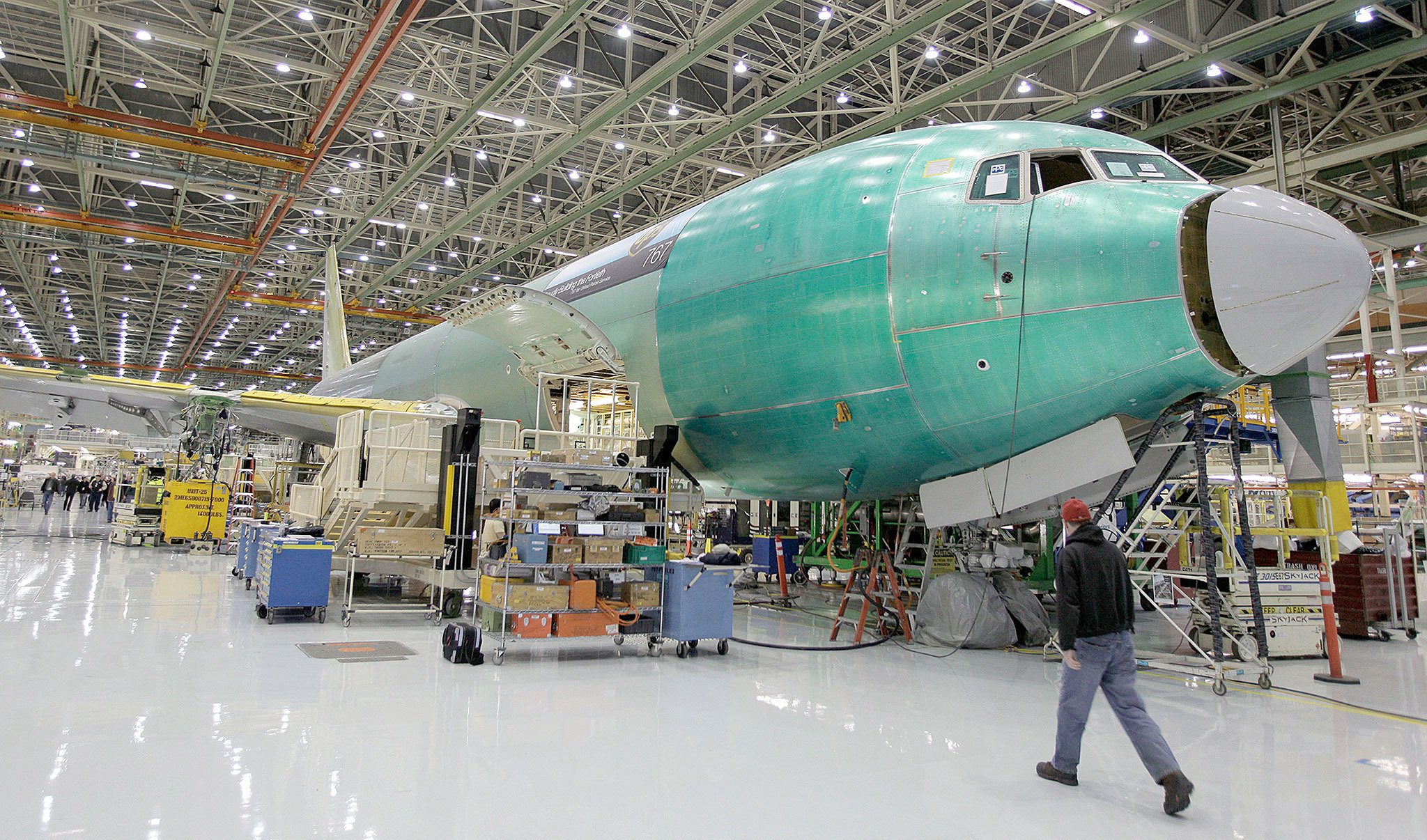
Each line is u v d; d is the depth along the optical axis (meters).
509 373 15.60
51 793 4.57
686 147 23.70
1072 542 5.38
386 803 4.61
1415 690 8.88
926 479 10.37
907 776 5.45
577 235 35.44
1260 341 7.53
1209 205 7.86
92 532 30.20
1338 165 23.48
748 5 17.11
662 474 10.41
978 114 24.38
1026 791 5.23
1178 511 11.59
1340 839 4.57
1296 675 9.71
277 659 8.55
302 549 10.98
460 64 21.98
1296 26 16.23
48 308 47.41
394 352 22.02
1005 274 8.57
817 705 7.40
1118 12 16.44
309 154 24.25
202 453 22.88
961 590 11.14
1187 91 19.89
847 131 23.98
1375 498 26.22
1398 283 30.61
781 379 10.28
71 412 20.11
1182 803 4.80
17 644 8.69
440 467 12.19
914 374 9.20
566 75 21.56
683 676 8.52
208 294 43.41
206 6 20.39
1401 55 17.05
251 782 4.86
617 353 12.59
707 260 11.33
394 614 12.30
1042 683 8.66
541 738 6.04
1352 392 35.81
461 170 30.27
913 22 17.42
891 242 9.32
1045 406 8.73
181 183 26.91
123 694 6.79
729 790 5.05
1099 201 8.39
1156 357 8.02
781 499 13.07
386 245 35.84
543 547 9.24
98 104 25.03
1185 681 9.31
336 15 19.66
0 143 23.36
